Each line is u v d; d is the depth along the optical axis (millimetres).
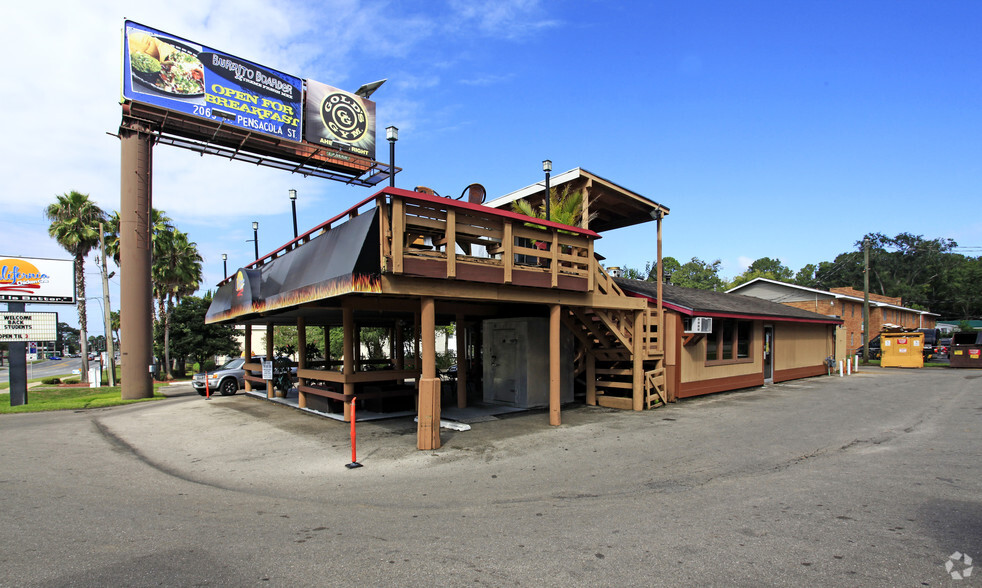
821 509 5098
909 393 14883
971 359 24672
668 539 4391
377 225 7758
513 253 9133
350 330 11094
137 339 19266
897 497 5441
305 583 3670
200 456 8281
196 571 3881
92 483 6672
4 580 3730
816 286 65750
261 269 12578
